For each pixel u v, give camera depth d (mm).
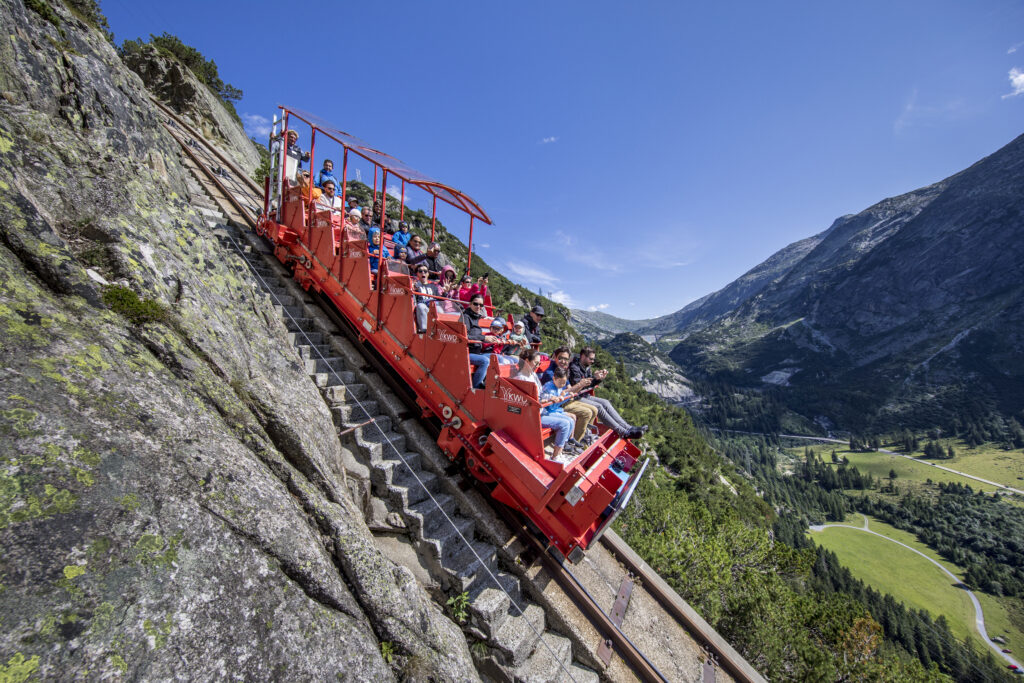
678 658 7355
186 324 4336
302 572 3438
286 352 6008
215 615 2805
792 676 13383
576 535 5852
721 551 17016
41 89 4879
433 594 5848
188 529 2910
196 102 27531
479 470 6797
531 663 5859
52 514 2383
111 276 3973
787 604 16047
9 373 2682
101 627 2318
